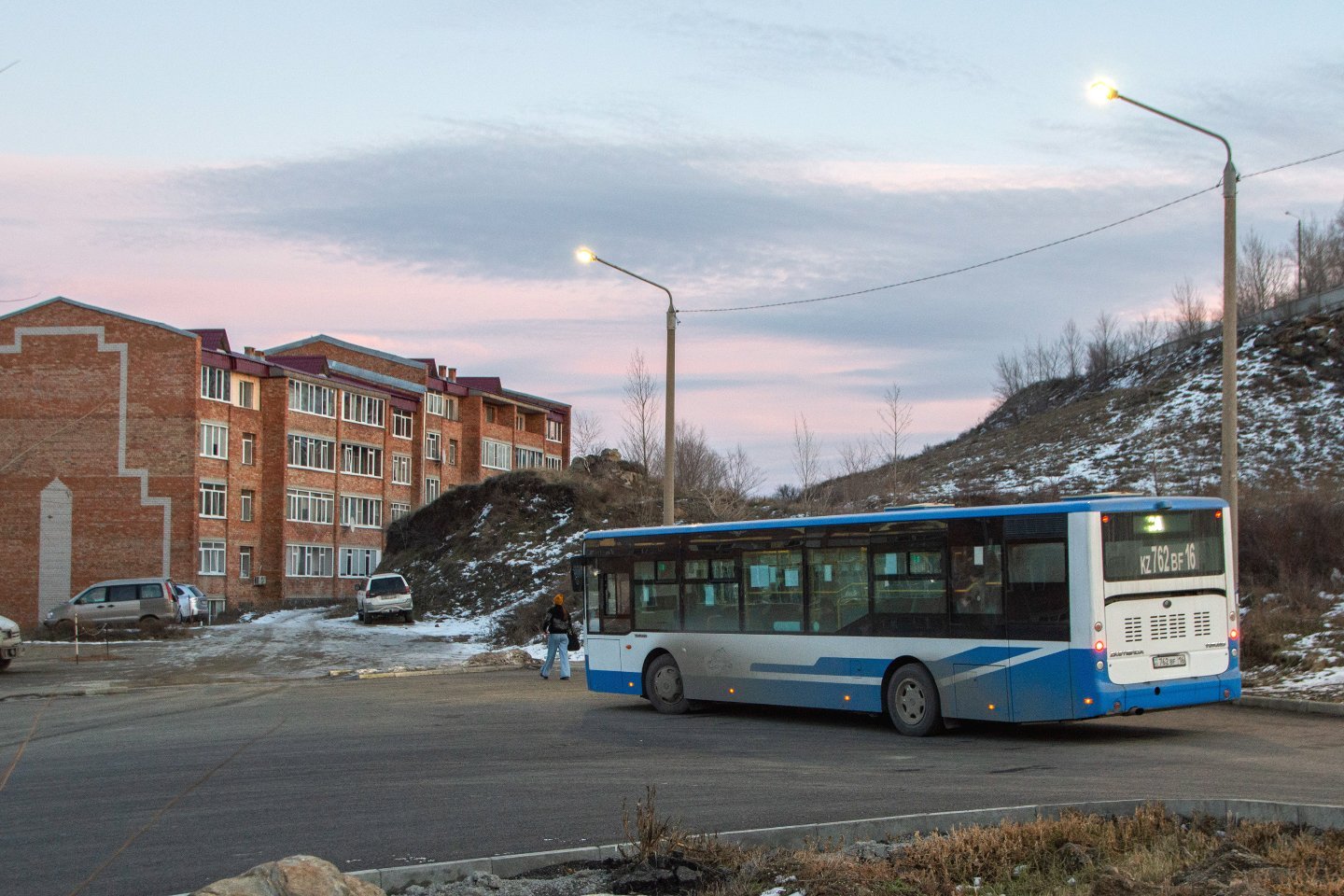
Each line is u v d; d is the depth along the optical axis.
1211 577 15.60
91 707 23.36
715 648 19.41
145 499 63.47
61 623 48.34
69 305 64.56
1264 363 60.78
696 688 19.69
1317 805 9.34
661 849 8.93
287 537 70.25
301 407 72.19
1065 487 50.88
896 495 48.38
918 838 9.26
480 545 58.38
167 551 63.12
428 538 64.12
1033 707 15.16
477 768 14.09
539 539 57.06
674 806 11.23
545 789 12.47
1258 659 20.80
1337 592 24.12
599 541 21.67
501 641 42.06
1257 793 10.75
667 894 8.29
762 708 20.72
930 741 15.87
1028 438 68.88
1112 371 86.06
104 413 63.97
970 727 17.42
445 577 57.19
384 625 51.38
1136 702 14.77
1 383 64.44
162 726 19.58
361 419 78.56
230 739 17.53
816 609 17.95
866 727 17.72
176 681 29.53
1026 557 15.41
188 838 10.39
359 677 30.50
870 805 11.02
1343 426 49.69
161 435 63.72
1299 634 21.30
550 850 9.54
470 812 11.24
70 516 63.75
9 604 63.47
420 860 9.37
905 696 16.62
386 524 81.00
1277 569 26.02
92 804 12.26
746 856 8.88
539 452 102.62
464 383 98.12
